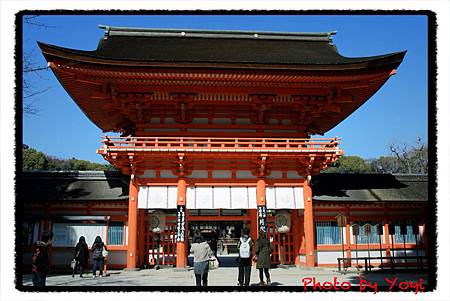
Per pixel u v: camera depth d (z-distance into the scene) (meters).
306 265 22.89
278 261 25.33
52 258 22.80
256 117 25.09
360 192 26.25
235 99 24.45
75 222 23.48
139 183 23.03
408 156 71.06
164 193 23.02
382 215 25.89
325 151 23.00
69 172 26.36
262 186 23.27
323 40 33.09
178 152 22.14
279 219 25.06
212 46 29.86
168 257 25.11
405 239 25.86
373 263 25.02
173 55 26.34
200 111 24.98
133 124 27.03
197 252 13.15
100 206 24.33
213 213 32.44
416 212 26.19
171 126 24.55
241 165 23.66
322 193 25.80
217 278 18.67
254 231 24.97
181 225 22.42
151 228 24.67
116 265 23.48
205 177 23.36
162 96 24.17
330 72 22.61
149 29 31.80
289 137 25.08
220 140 24.66
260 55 27.62
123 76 22.25
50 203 24.03
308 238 23.03
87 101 26.33
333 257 24.72
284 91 24.17
